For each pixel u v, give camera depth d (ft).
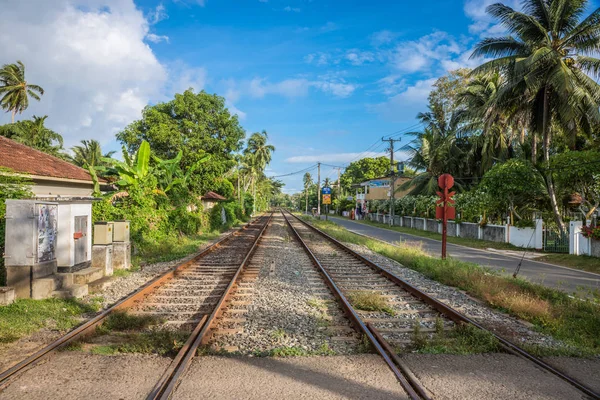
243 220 145.28
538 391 13.12
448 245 70.18
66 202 27.40
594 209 61.00
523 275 38.86
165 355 15.72
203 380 13.41
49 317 20.20
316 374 14.06
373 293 25.58
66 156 141.08
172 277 32.40
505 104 67.41
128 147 89.66
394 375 14.05
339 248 57.41
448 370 14.61
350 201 235.81
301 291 28.07
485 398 12.59
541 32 60.29
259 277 32.83
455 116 105.40
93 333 18.10
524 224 64.59
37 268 24.04
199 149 91.04
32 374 13.71
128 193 49.57
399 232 101.55
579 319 21.91
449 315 21.79
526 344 17.51
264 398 12.29
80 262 29.04
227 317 21.27
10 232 23.62
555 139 84.79
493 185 69.10
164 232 55.11
